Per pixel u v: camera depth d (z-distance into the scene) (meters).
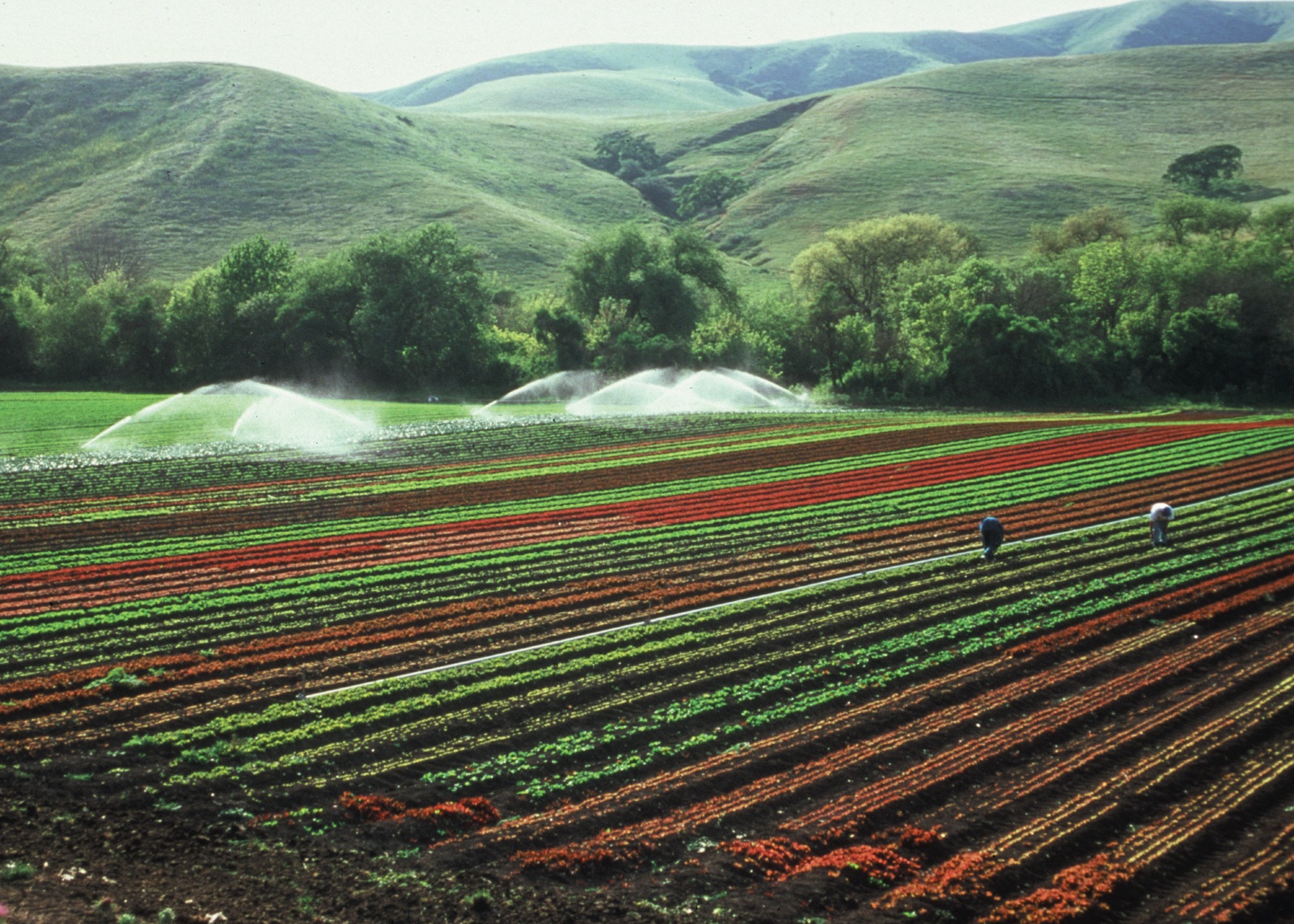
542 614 27.83
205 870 15.23
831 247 118.12
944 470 50.19
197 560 33.41
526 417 74.25
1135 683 22.75
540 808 17.59
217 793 17.77
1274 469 48.97
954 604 28.58
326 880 15.14
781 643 25.48
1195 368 87.06
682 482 48.16
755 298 112.81
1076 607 28.11
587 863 15.64
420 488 46.72
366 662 23.94
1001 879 15.51
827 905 14.83
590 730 20.52
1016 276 101.00
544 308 105.06
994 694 22.28
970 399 86.50
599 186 199.25
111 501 43.31
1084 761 19.08
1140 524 38.22
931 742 19.95
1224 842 16.62
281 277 111.88
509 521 39.66
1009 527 37.78
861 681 23.03
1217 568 31.53
